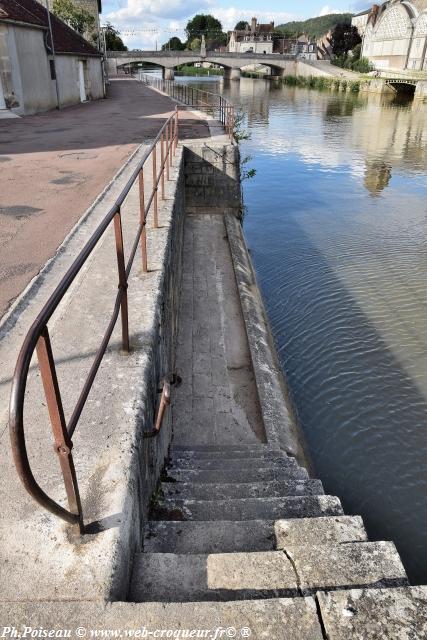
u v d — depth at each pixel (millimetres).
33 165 10508
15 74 18672
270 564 2150
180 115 20328
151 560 2238
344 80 64375
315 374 7930
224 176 13594
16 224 6699
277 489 3393
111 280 4812
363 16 85938
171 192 8164
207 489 3432
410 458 6449
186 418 6113
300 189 18516
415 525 5617
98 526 2195
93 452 2625
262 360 7172
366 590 1888
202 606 1852
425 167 21828
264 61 77375
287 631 1771
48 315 1771
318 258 12250
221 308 8727
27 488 1698
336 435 6773
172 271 6523
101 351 2721
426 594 1874
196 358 7289
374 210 16062
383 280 11039
